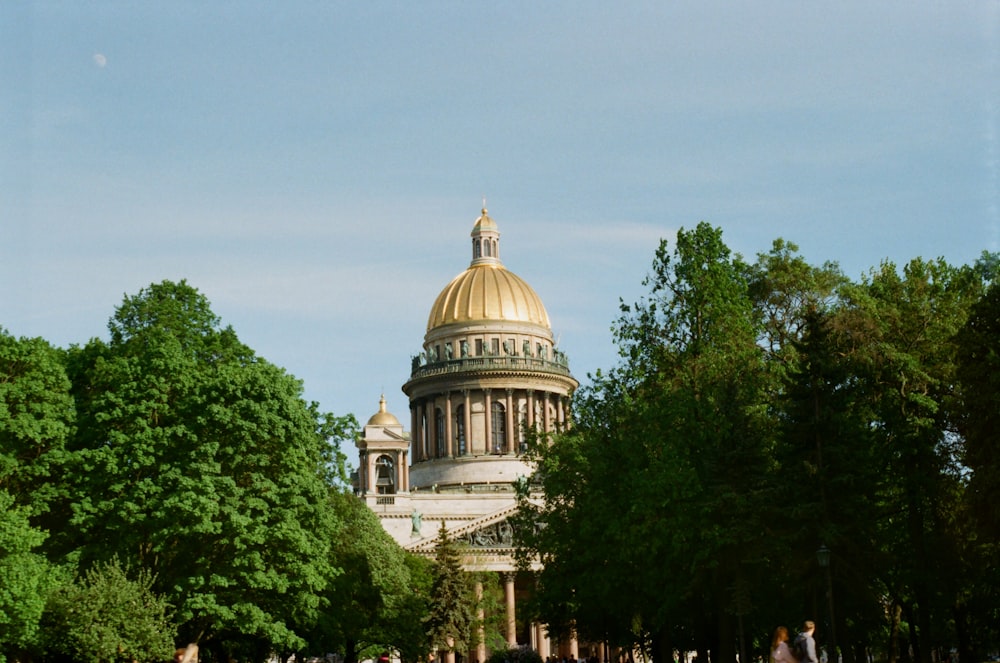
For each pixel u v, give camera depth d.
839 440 86.25
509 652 151.75
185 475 84.00
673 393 94.31
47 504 82.94
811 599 88.00
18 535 74.25
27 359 83.56
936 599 91.81
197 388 87.88
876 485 89.44
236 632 95.75
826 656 85.25
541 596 112.75
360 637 123.62
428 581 157.88
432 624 143.62
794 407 87.81
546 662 151.75
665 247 103.38
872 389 95.88
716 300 99.88
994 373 79.31
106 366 90.94
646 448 93.44
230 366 89.94
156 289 101.81
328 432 101.75
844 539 83.25
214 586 84.56
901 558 91.44
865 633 103.25
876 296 103.44
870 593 86.00
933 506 93.00
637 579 92.38
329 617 98.56
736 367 95.38
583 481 104.19
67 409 85.19
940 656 139.62
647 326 102.75
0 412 79.50
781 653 49.84
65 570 80.50
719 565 88.81
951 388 95.69
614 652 127.56
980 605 97.25
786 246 109.44
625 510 94.00
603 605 99.81
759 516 85.44
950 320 97.69
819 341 89.12
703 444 91.31
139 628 76.00
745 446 88.75
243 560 83.38
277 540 85.94
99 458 83.19
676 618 98.75
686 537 87.81
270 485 86.25
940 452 93.69
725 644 89.31
